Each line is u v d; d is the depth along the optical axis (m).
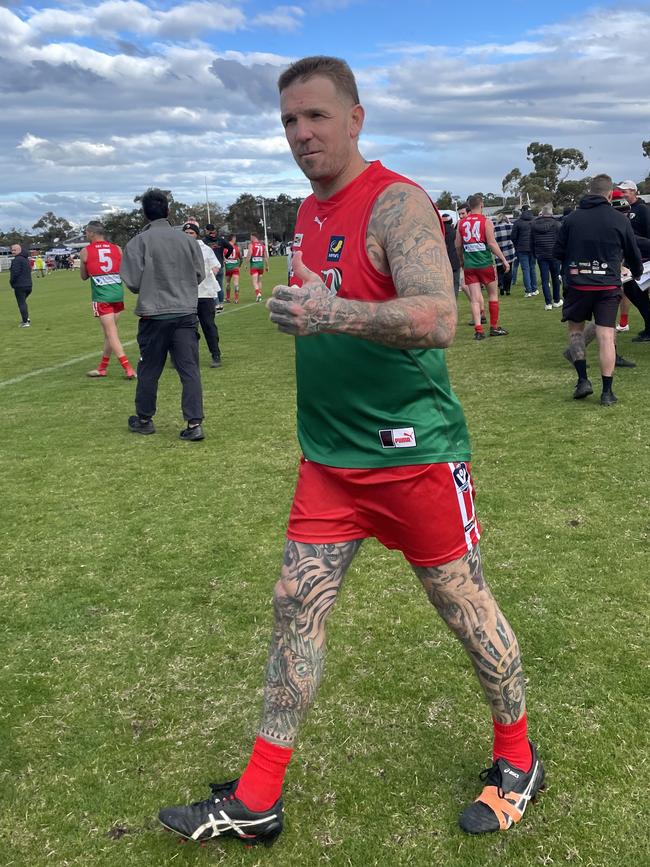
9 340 14.13
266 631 3.30
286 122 1.92
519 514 4.36
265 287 24.03
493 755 2.31
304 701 2.10
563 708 2.66
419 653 3.07
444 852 2.11
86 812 2.33
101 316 9.35
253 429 6.68
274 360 10.35
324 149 1.88
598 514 4.30
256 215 98.69
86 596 3.68
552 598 3.40
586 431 5.90
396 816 2.25
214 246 17.20
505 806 2.18
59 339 14.00
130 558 4.09
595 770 2.38
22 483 5.45
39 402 8.24
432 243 1.77
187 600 3.61
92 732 2.69
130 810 2.33
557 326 11.52
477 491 4.75
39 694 2.92
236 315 15.98
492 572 3.67
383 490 2.00
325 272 1.94
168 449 6.18
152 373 6.54
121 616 3.48
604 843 2.11
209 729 2.69
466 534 2.07
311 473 2.09
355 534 2.10
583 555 3.81
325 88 1.86
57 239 132.25
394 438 1.96
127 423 7.14
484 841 2.14
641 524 4.14
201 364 10.20
